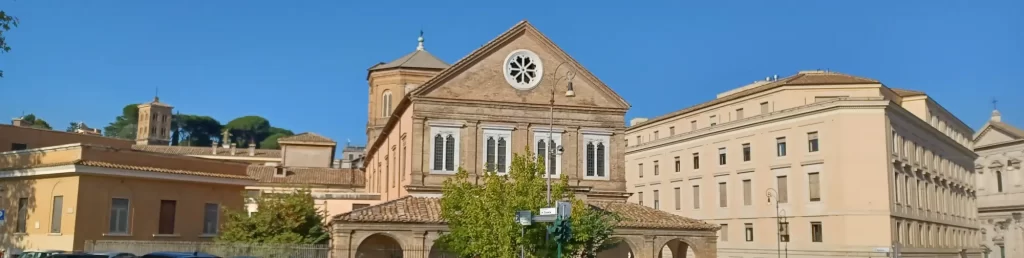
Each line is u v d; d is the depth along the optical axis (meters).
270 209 49.31
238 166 53.38
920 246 72.75
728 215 78.56
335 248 43.25
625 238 48.31
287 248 44.47
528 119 51.62
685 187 85.25
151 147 112.00
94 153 45.19
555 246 36.28
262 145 181.88
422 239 44.38
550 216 34.06
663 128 96.50
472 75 51.34
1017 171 99.19
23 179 47.25
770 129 74.94
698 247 49.72
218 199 50.72
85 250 43.19
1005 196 100.00
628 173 96.75
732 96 84.12
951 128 91.06
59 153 45.97
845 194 67.56
